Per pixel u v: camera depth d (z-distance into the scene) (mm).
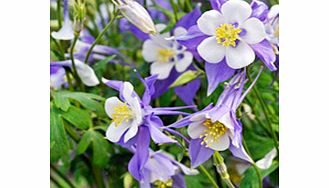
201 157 491
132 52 676
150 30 517
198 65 608
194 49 534
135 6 517
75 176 618
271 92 562
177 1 641
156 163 552
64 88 614
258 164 547
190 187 594
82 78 569
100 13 656
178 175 598
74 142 604
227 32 482
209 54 487
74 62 561
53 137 534
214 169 575
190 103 592
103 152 564
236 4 483
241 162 611
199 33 504
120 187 607
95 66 589
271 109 583
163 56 618
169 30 617
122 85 500
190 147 491
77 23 538
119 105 498
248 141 573
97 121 590
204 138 481
